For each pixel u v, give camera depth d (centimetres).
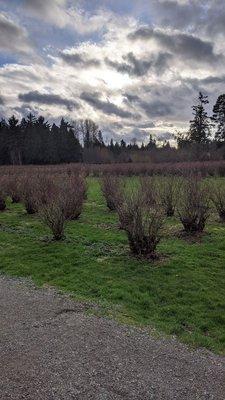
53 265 841
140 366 426
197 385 395
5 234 1129
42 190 1434
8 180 1812
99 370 412
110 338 495
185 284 711
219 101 5916
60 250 941
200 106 5753
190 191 1093
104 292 682
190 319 581
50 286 720
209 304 630
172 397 370
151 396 370
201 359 457
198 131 5781
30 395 365
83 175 2106
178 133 6066
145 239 869
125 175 3288
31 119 8144
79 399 362
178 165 3322
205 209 1070
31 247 982
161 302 646
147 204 948
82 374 403
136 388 382
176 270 780
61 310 588
